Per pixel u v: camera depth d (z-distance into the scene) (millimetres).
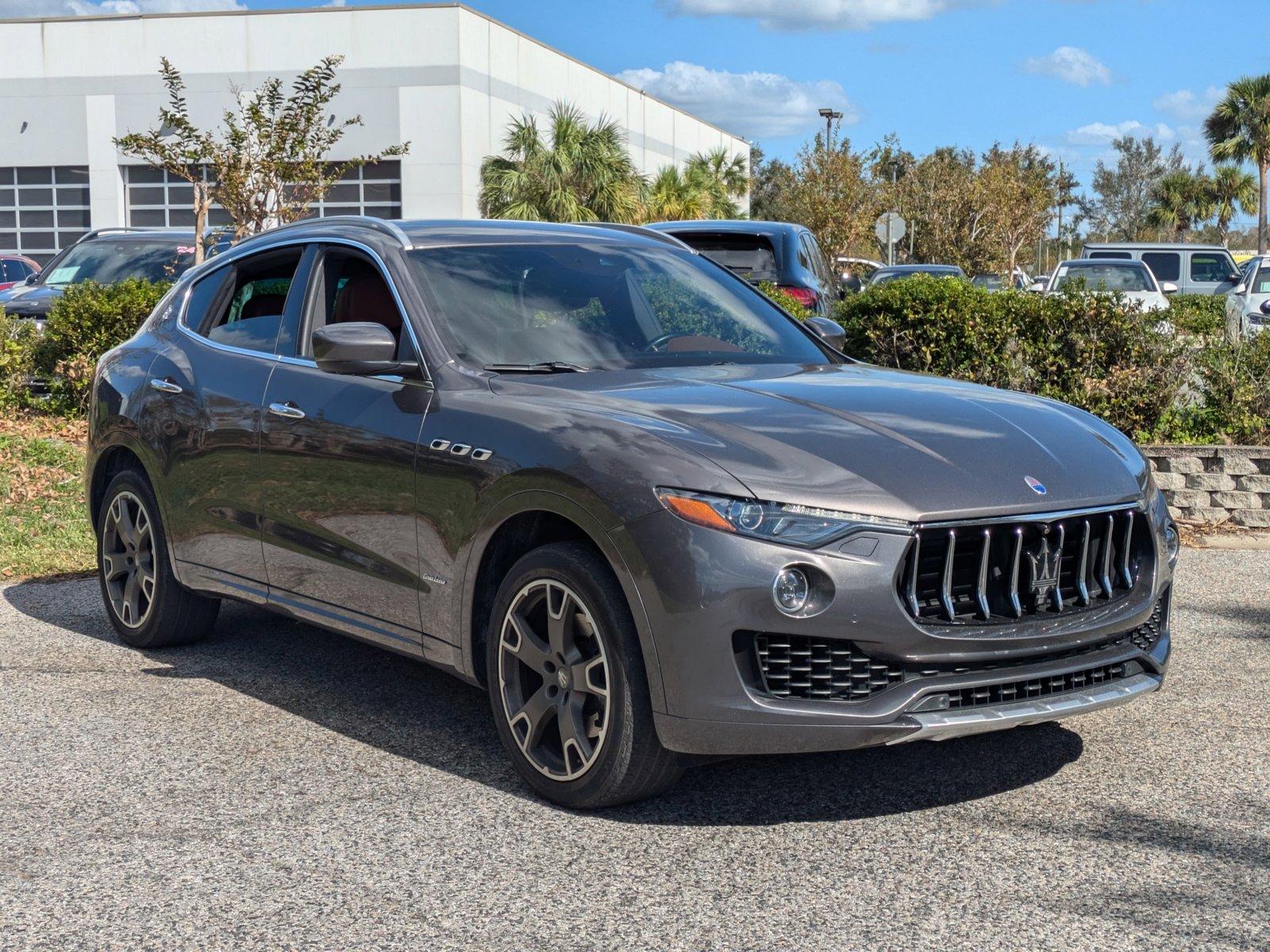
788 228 11445
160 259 15469
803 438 3713
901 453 3688
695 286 5188
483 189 34781
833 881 3346
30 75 36250
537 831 3682
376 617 4438
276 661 5500
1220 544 7875
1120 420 9000
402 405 4312
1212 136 62406
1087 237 88750
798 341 5102
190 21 35156
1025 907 3193
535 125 36188
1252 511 8289
